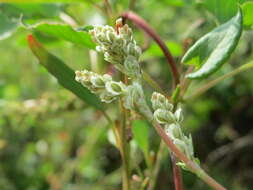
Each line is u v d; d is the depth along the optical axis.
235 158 0.40
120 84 0.08
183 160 0.08
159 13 0.31
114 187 0.35
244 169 0.39
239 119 0.42
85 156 0.28
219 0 0.13
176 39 0.23
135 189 0.14
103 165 0.40
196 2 0.16
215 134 0.42
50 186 0.35
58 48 0.29
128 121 0.12
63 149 0.35
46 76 0.33
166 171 0.37
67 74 0.12
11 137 0.35
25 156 0.37
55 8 0.16
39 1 0.15
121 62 0.09
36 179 0.37
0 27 0.15
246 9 0.11
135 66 0.09
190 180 0.37
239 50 0.37
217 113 0.42
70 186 0.34
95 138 0.26
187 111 0.38
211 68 0.10
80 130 0.34
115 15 0.15
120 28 0.09
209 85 0.12
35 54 0.12
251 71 0.38
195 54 0.10
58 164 0.35
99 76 0.08
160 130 0.08
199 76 0.10
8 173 0.36
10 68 0.35
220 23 0.13
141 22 0.13
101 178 0.36
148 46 0.17
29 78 0.34
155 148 0.31
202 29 0.17
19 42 0.19
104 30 0.09
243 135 0.42
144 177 0.15
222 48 0.10
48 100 0.22
